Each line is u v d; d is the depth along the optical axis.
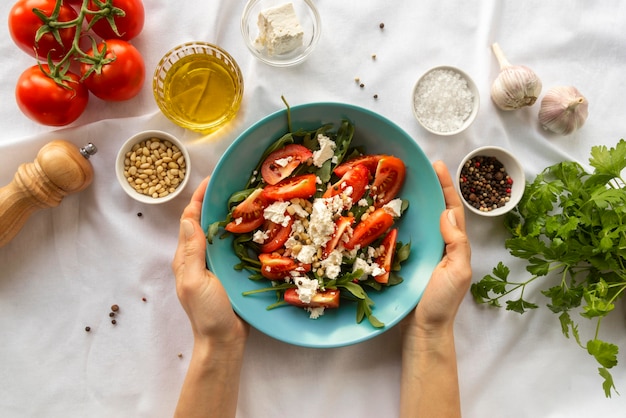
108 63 0.57
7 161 0.63
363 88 0.65
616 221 0.58
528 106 0.66
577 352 0.67
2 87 0.64
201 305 0.57
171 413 0.65
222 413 0.60
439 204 0.60
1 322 0.64
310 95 0.65
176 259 0.60
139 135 0.61
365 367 0.66
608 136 0.67
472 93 0.64
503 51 0.67
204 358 0.59
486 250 0.66
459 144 0.65
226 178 0.59
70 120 0.61
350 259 0.60
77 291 0.65
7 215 0.60
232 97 0.63
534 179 0.66
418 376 0.61
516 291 0.66
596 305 0.57
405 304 0.60
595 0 0.66
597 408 0.66
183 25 0.64
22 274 0.64
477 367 0.66
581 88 0.67
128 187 0.62
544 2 0.66
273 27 0.60
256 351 0.65
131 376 0.65
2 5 0.63
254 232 0.61
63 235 0.65
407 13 0.65
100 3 0.56
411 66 0.66
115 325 0.65
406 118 0.66
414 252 0.62
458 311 0.66
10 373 0.64
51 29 0.55
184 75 0.63
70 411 0.65
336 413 0.65
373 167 0.61
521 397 0.66
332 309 0.61
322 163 0.60
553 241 0.59
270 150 0.60
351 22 0.65
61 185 0.60
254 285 0.61
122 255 0.64
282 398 0.65
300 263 0.59
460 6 0.66
